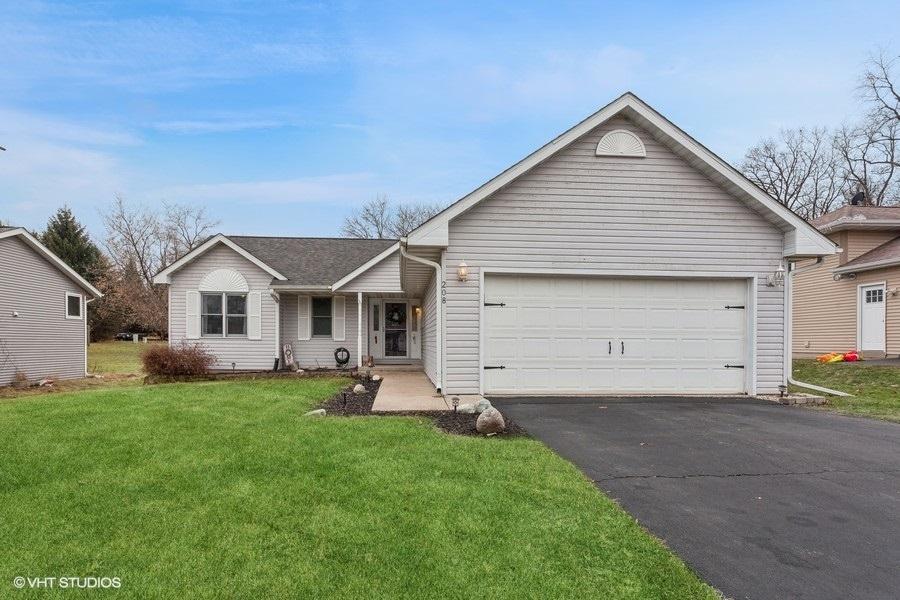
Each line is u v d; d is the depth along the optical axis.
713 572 2.86
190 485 4.10
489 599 2.55
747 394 9.05
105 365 20.75
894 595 2.65
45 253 15.05
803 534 3.36
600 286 8.97
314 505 3.70
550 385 8.85
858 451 5.33
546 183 8.78
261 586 2.66
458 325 8.70
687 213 8.96
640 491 4.11
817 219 18.50
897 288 14.34
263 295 15.04
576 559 2.96
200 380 12.93
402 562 2.91
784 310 9.09
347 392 9.76
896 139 27.27
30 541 3.14
